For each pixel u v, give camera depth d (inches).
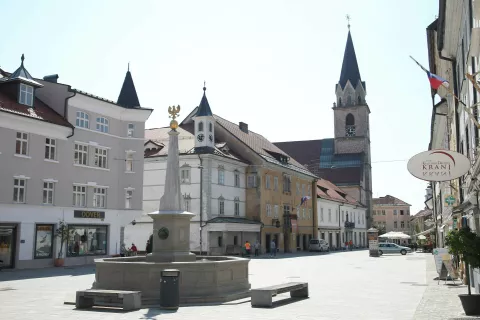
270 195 2405.3
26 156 1296.8
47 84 1475.1
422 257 2044.8
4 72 1451.8
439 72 1067.9
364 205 4119.1
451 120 1002.7
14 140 1270.9
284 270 1284.4
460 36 743.7
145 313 537.3
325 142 4392.2
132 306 559.8
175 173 735.1
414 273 1169.4
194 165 2058.3
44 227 1346.0
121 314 531.5
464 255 512.1
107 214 1551.4
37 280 957.8
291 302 637.3
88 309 568.1
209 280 637.9
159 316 517.0
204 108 2132.1
